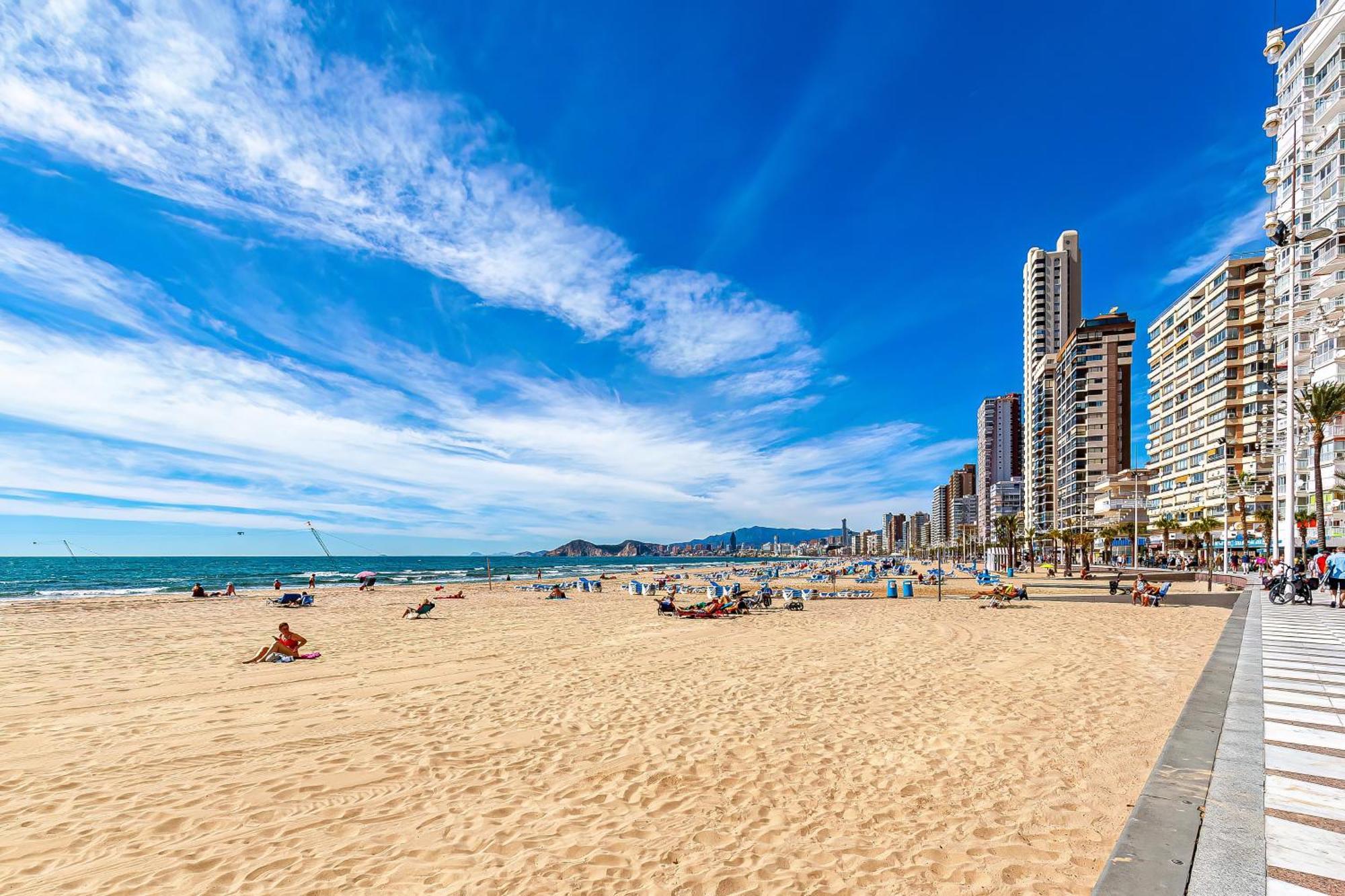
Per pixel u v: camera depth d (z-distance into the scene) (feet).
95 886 13.66
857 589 123.95
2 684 36.14
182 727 26.27
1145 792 13.35
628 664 40.75
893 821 16.02
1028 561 304.09
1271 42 155.94
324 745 23.61
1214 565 215.10
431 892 13.11
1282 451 153.69
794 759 21.13
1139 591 85.05
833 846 14.70
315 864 14.47
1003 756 20.79
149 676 38.27
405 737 24.45
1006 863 13.52
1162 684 31.58
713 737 23.79
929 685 32.68
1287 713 19.92
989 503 600.80
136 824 16.80
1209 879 9.83
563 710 28.50
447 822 16.63
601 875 13.61
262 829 16.37
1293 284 87.61
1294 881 9.73
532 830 16.05
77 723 27.14
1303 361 147.54
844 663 39.83
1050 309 440.45
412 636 58.39
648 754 22.00
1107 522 304.50
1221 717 19.33
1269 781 14.03
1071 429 358.64
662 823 16.31
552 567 482.28
